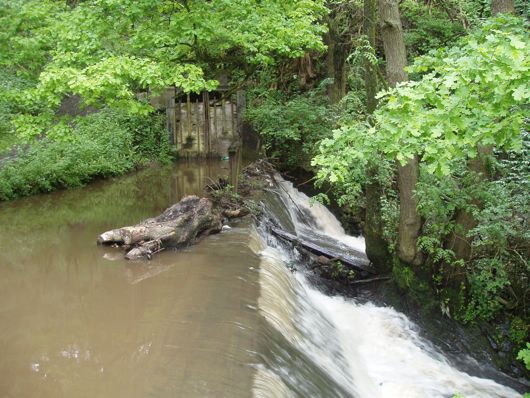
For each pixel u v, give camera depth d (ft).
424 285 27.37
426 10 55.93
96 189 42.09
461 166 25.61
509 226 25.04
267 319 19.70
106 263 24.99
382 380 23.20
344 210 45.24
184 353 16.65
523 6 30.35
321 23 49.73
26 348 17.17
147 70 24.59
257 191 39.42
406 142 13.46
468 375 24.73
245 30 30.50
